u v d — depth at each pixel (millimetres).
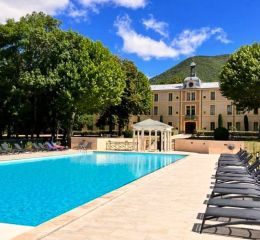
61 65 35250
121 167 22516
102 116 58469
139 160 27109
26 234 6457
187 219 7930
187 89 69562
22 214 9805
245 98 47875
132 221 7684
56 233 6672
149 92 61469
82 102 36500
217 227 7285
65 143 39062
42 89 35250
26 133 42438
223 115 66938
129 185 12617
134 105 56844
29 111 38062
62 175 18609
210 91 68125
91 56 38750
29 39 35531
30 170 20516
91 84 35500
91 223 7445
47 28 39188
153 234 6766
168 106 71625
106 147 36406
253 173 12227
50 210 10320
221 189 8977
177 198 10328
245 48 49625
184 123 70188
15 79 36344
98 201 9609
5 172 19562
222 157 19938
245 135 55969
